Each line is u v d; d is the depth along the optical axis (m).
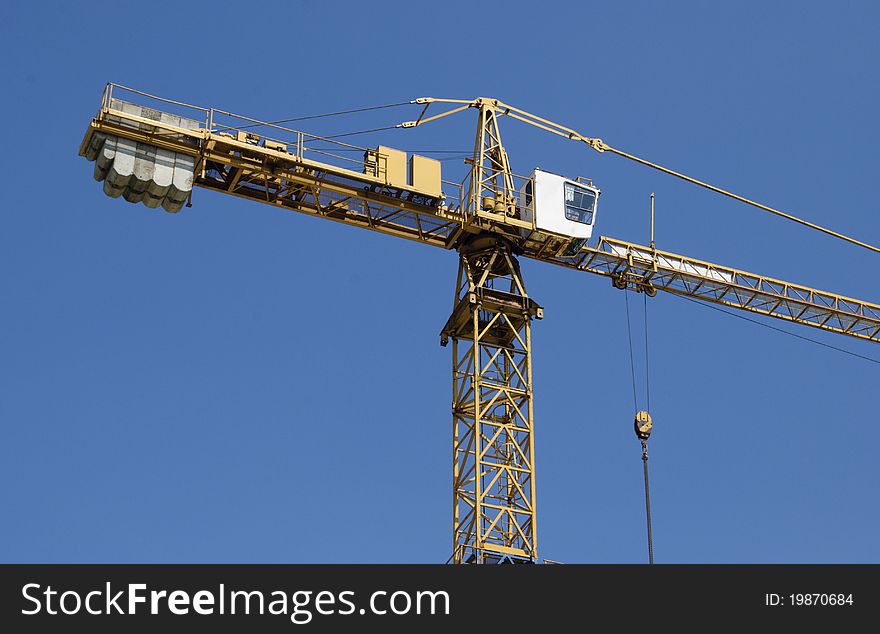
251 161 94.06
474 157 104.44
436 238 101.75
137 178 90.31
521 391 98.00
